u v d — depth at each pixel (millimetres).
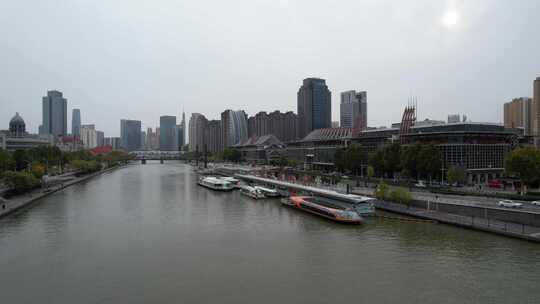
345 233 92500
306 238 88688
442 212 105250
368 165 185000
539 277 61281
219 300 55375
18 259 74438
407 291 57562
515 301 53562
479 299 54375
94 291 58844
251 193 165375
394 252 75750
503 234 81625
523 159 111812
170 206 139500
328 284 60812
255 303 54250
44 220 111750
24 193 159750
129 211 127938
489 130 161875
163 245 84125
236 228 100688
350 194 125812
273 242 85812
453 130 160875
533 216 83875
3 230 98688
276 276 64562
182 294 57562
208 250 80062
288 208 134375
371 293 57125
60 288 60031
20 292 58594
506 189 132375
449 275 63125
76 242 86688
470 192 119938
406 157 151500
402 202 114438
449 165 155000
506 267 65500
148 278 64125
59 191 185375
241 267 69188
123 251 79688
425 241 82312
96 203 146125
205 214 122188
